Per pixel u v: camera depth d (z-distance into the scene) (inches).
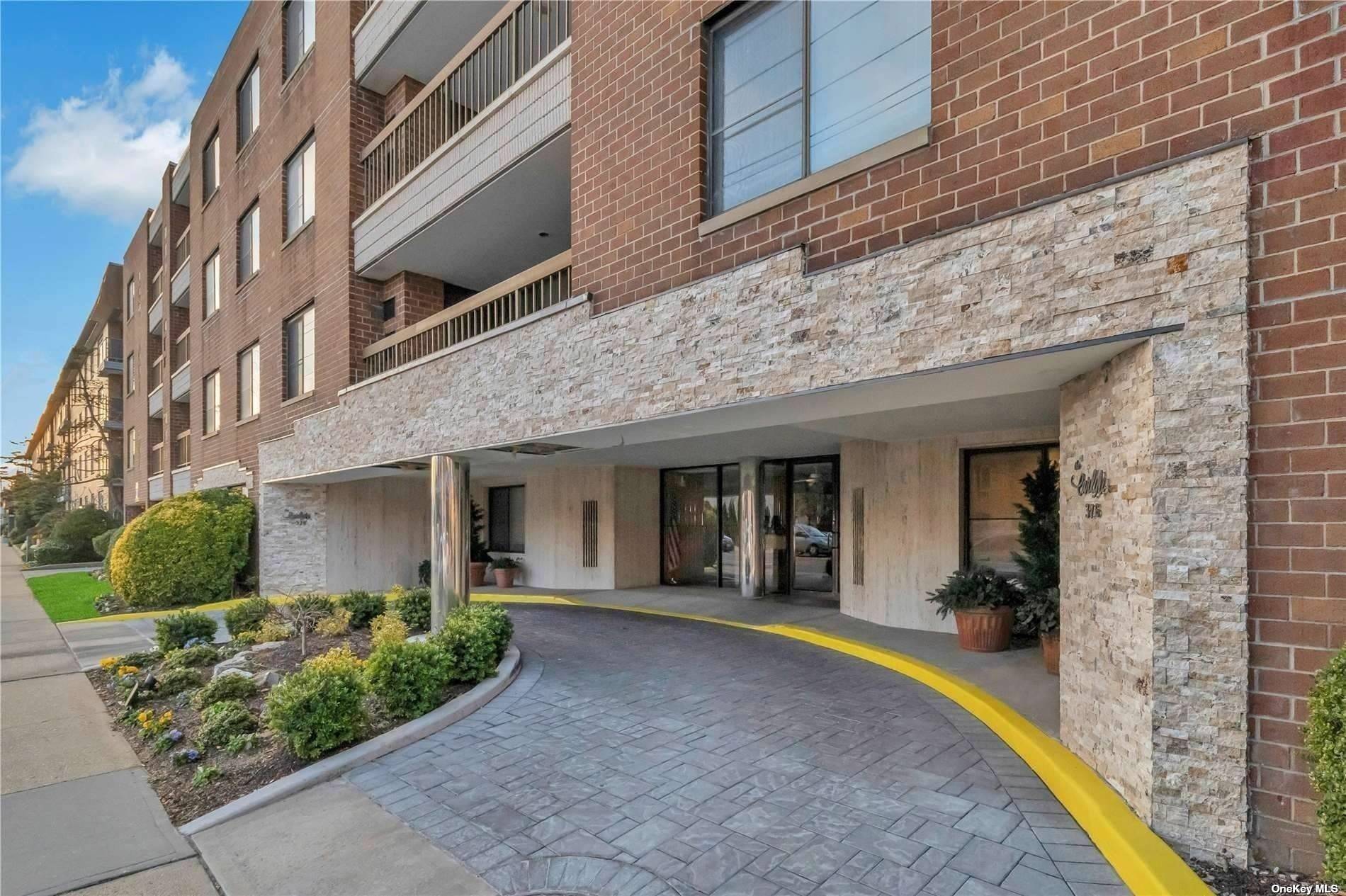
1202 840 130.2
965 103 172.2
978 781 177.9
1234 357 129.0
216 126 756.0
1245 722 126.3
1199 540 131.6
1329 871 106.4
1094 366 165.9
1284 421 124.7
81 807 182.2
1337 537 119.0
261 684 280.1
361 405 441.4
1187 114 138.5
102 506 1628.9
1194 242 134.3
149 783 198.1
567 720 234.2
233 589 595.8
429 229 412.2
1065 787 164.7
